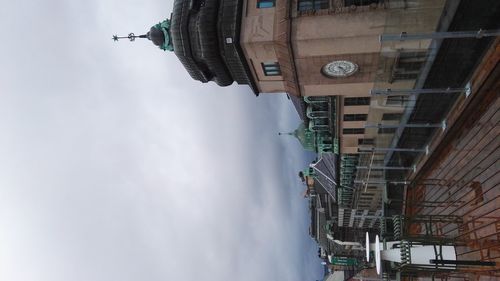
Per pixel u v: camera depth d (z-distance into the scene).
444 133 25.59
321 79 32.47
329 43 27.86
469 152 22.08
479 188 20.27
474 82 22.53
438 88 25.16
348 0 27.42
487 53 21.64
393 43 23.17
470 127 22.81
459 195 21.89
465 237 19.58
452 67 23.48
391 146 32.31
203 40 31.98
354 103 41.81
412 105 27.33
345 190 63.41
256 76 34.31
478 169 20.70
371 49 27.62
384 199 30.86
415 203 25.64
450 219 20.88
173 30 35.56
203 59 34.66
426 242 18.62
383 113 30.16
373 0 27.27
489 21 20.67
